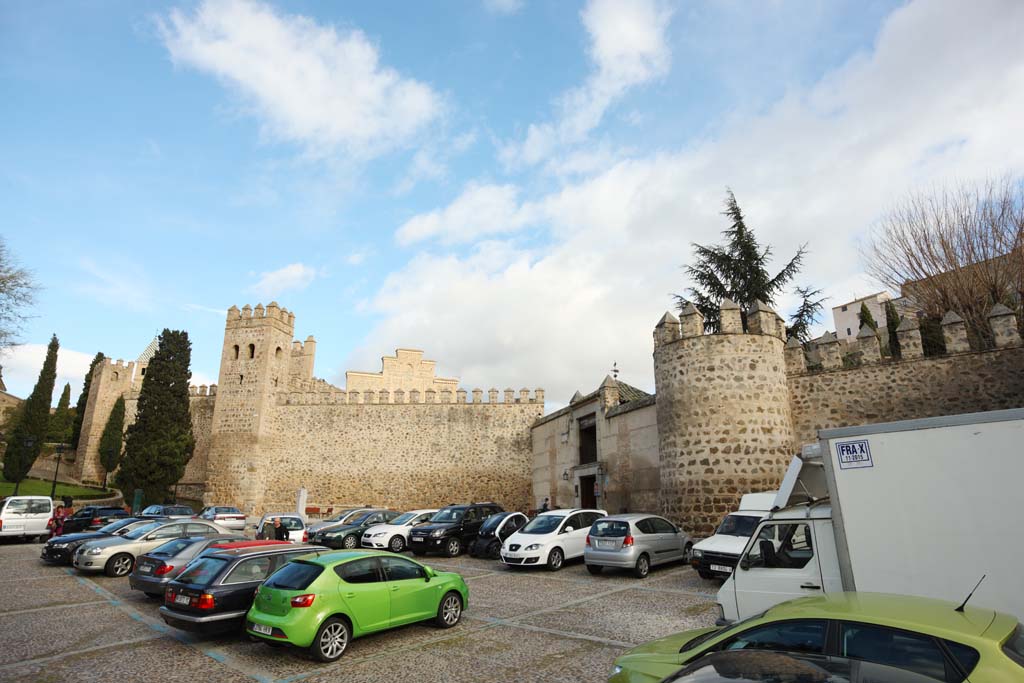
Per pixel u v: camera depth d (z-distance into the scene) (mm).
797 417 20703
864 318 30672
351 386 60031
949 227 25250
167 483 39844
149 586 12383
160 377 41250
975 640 3922
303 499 37000
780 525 8609
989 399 17656
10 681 7777
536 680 7574
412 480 40500
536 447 37219
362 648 9203
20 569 17797
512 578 15812
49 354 49531
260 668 8344
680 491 19359
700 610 11195
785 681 3980
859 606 4613
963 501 6887
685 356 20047
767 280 30672
